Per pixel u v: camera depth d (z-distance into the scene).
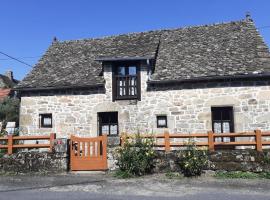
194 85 14.16
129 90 14.93
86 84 14.98
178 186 9.13
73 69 16.48
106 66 15.11
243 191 8.42
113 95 14.86
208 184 9.30
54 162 11.53
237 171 10.40
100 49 17.62
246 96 13.60
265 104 13.41
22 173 11.42
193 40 16.83
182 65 14.96
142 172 10.76
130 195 8.24
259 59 14.15
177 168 10.73
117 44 17.59
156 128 14.30
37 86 15.51
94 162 11.48
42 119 15.68
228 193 8.23
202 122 13.89
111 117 15.12
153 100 14.48
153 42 16.58
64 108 15.37
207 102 13.94
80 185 9.50
